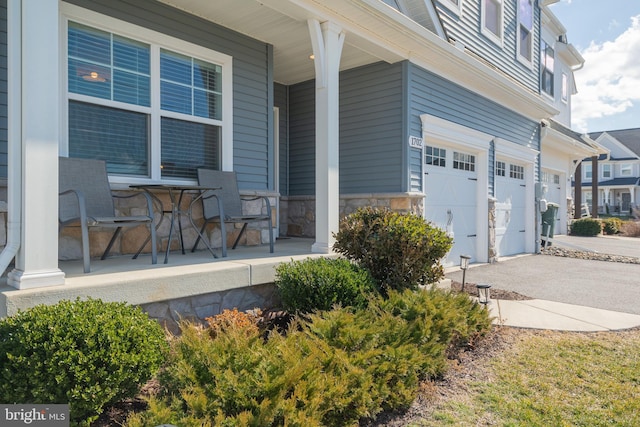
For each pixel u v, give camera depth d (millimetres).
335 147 4566
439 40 5551
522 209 9320
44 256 2617
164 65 4383
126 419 2031
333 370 2312
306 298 3262
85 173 3609
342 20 4574
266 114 5320
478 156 7492
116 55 4027
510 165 8797
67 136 3682
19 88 2629
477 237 7559
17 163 2629
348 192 6242
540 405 2469
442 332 3070
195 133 4672
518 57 9414
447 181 6762
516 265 7539
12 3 2631
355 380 2268
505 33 8891
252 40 5141
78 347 1929
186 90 4570
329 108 4492
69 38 3713
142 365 2074
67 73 3686
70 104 3725
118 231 3850
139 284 2902
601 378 2836
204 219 4578
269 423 1831
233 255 4242
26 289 2514
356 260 3996
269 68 5324
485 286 4059
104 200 3666
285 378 2004
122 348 2010
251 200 5086
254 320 3209
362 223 4016
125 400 2262
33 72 2598
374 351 2430
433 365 2723
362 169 6102
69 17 3682
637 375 2875
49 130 2658
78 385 1880
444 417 2348
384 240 3828
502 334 3721
